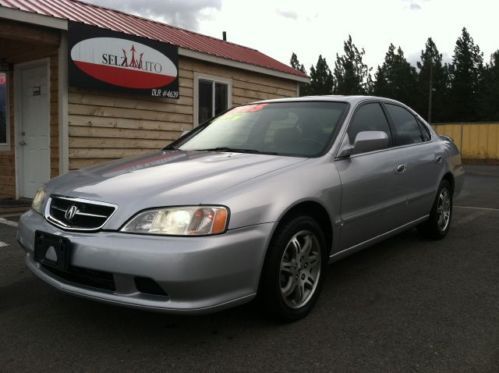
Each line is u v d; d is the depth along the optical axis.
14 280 4.09
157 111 8.95
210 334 3.06
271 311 3.09
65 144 7.54
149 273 2.62
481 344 2.93
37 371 2.63
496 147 24.94
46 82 7.82
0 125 8.82
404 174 4.38
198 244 2.65
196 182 2.96
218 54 9.81
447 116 69.06
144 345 2.93
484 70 69.06
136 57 8.23
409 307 3.51
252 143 3.99
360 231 3.84
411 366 2.67
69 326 3.19
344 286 3.95
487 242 5.38
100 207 2.87
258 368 2.66
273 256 2.98
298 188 3.17
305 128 3.95
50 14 6.97
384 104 4.63
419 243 5.31
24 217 3.43
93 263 2.74
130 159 3.92
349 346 2.90
